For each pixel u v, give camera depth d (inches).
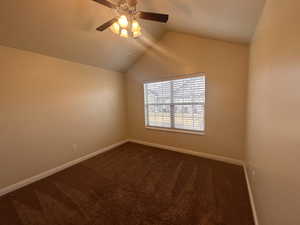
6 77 78.8
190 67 116.6
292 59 29.4
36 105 91.3
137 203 68.3
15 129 82.9
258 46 63.5
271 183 40.1
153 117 147.9
